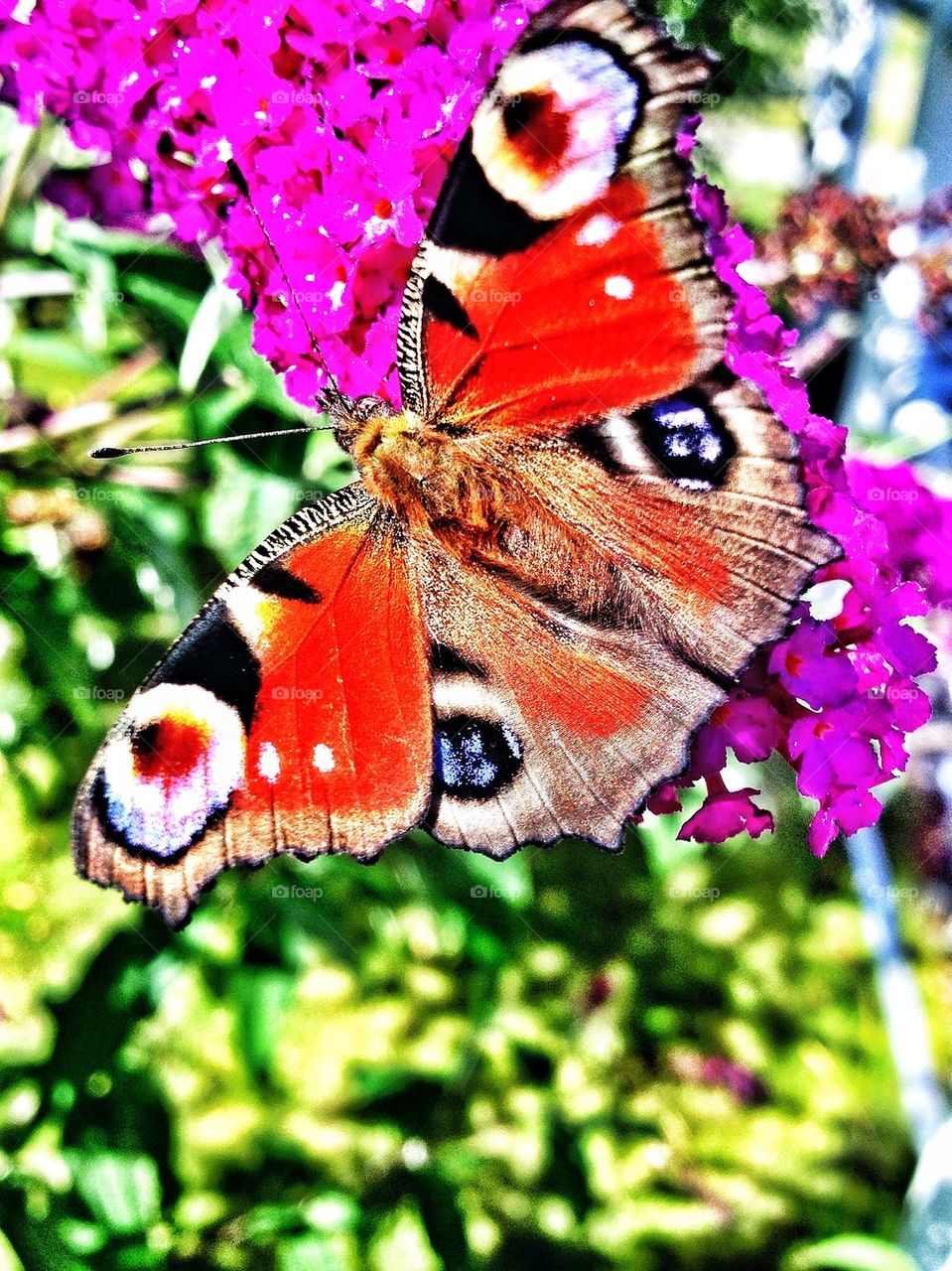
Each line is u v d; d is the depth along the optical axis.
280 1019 0.15
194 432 0.13
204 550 0.14
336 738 0.10
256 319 0.11
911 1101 0.22
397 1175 0.16
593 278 0.10
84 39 0.11
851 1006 0.22
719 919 0.21
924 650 0.11
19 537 0.14
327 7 0.10
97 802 0.10
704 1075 0.20
